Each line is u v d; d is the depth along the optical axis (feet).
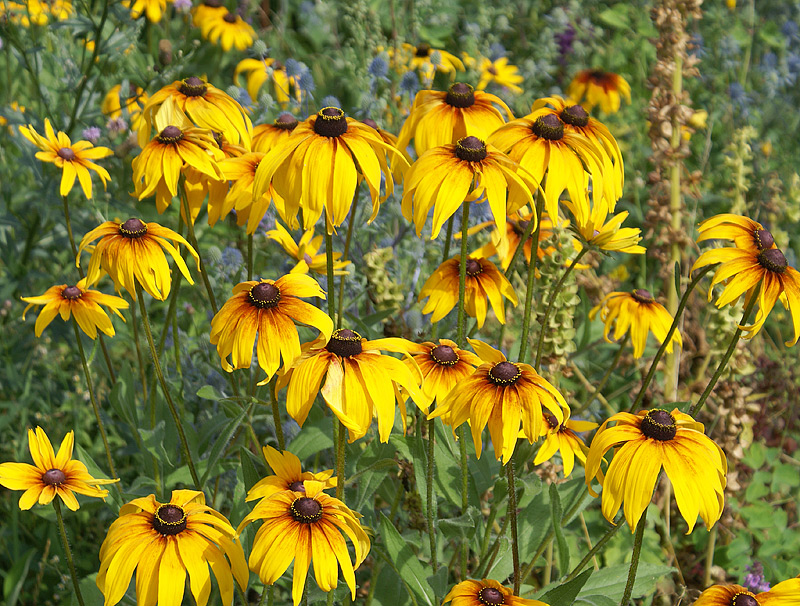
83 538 11.36
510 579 8.48
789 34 20.49
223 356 6.44
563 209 11.57
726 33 19.56
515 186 7.53
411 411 9.13
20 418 12.35
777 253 6.89
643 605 10.42
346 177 6.81
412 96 13.61
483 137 8.34
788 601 6.14
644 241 16.06
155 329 12.44
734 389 10.61
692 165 18.10
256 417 9.17
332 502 6.27
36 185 13.55
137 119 13.89
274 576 5.87
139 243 7.41
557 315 9.56
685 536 11.67
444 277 8.71
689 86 18.95
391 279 11.36
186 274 7.64
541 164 7.52
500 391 6.41
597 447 6.08
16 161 14.19
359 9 15.75
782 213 14.14
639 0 21.12
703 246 13.20
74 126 13.33
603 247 8.23
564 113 7.95
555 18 19.99
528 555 8.37
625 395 13.14
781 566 11.03
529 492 8.52
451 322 10.79
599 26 22.21
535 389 6.41
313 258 9.32
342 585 7.40
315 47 21.39
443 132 8.39
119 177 14.33
